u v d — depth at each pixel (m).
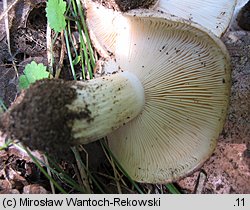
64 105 0.12
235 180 0.14
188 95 0.14
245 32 0.17
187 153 0.15
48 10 0.17
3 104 0.15
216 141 0.14
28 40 0.18
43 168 0.15
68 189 0.16
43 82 0.12
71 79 0.18
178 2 0.16
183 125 0.14
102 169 0.16
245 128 0.15
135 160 0.15
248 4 0.17
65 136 0.12
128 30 0.14
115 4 0.15
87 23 0.17
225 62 0.13
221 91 0.13
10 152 0.16
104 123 0.13
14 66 0.17
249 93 0.15
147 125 0.14
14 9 0.18
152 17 0.12
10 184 0.15
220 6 0.16
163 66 0.14
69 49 0.17
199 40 0.13
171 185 0.15
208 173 0.15
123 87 0.13
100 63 0.16
